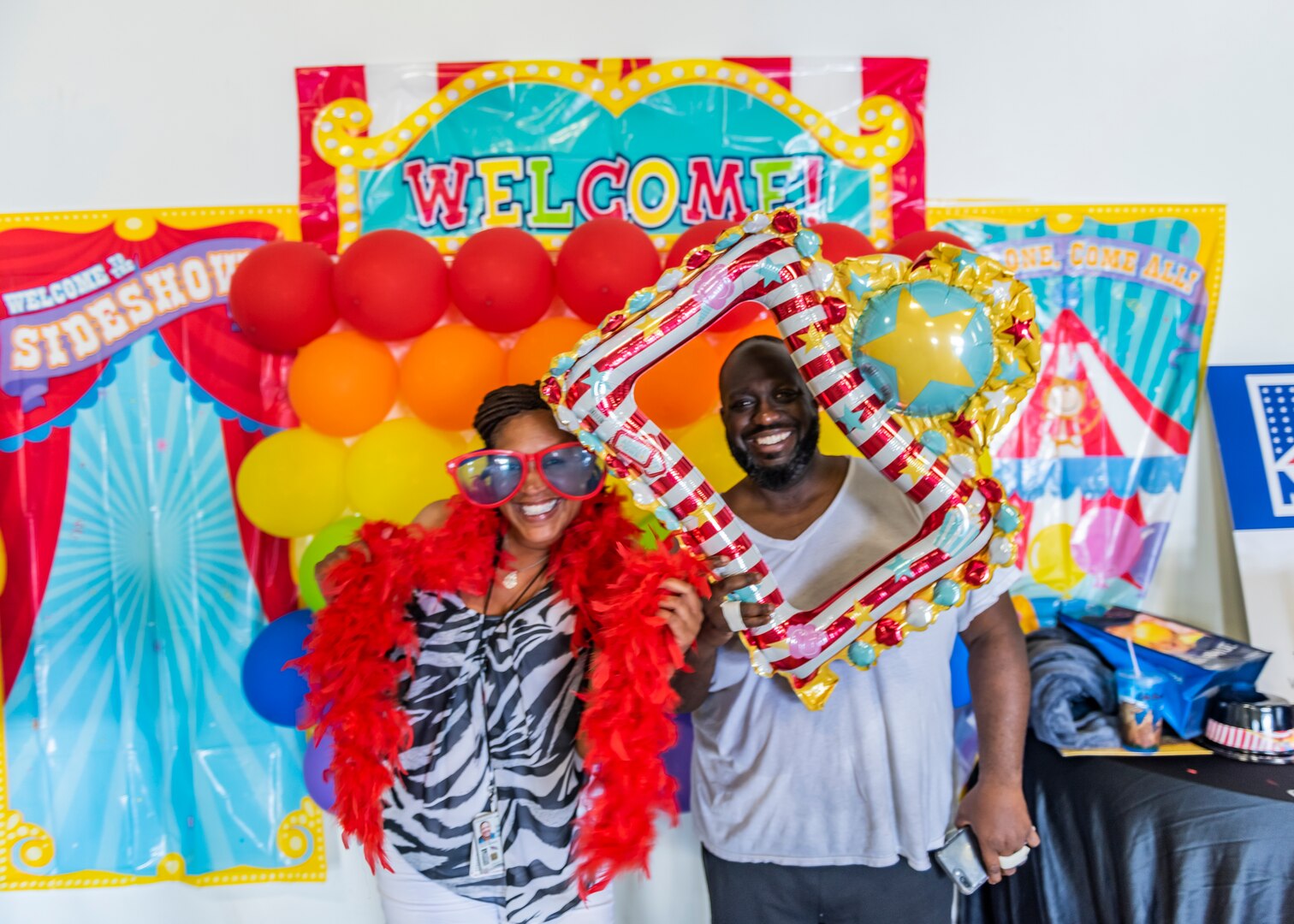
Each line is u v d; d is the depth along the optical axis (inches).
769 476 53.2
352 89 75.4
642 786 46.9
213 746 75.4
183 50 75.3
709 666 52.1
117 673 75.4
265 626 74.0
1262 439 76.7
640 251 65.7
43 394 75.0
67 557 74.9
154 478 75.3
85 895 76.5
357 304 64.9
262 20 75.5
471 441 72.3
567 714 50.7
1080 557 78.7
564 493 48.6
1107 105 78.1
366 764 48.5
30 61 74.9
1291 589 74.9
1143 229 78.5
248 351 75.4
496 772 49.7
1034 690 67.4
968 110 77.7
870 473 54.5
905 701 52.6
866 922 54.2
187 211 75.6
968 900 71.3
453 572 49.9
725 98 76.5
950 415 46.3
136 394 75.2
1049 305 78.5
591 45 76.1
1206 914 54.0
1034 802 65.6
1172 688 64.6
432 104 75.7
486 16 75.9
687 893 76.6
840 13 76.9
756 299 47.9
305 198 75.8
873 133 77.0
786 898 55.0
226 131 75.6
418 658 50.5
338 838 76.5
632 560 48.3
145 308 75.5
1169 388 78.8
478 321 68.1
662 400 65.5
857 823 53.5
